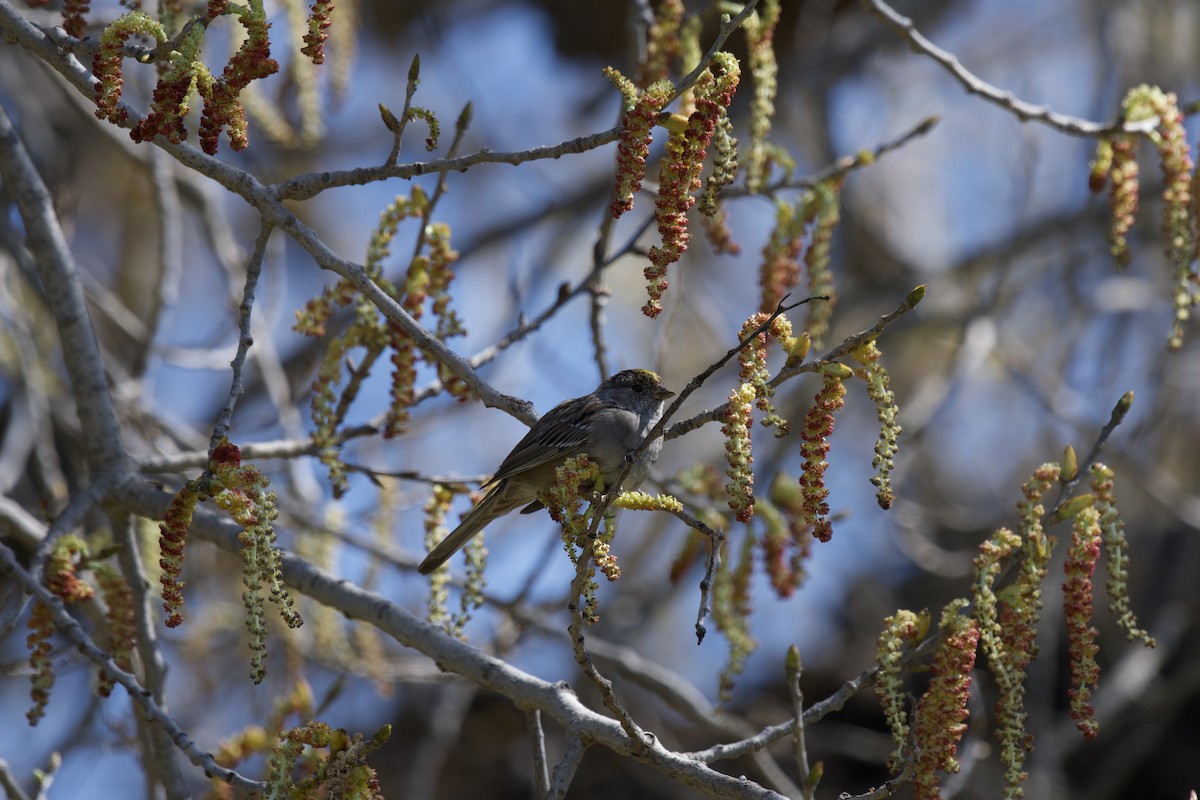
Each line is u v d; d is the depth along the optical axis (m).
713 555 6.27
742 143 17.38
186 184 13.16
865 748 16.00
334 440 8.84
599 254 9.74
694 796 16.16
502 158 6.77
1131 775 16.44
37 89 16.83
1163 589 16.72
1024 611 6.61
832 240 18.61
